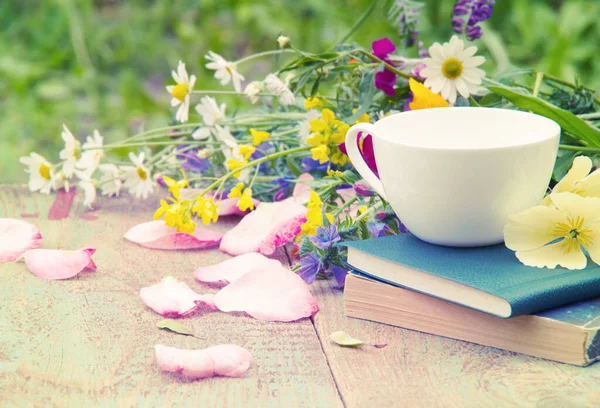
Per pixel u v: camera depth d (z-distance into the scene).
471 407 0.73
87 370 0.76
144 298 0.84
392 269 0.81
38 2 2.67
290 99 0.96
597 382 0.74
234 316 0.83
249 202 0.94
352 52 0.98
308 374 0.76
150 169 1.04
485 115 0.86
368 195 0.90
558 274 0.79
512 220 0.81
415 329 0.81
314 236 0.86
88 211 1.03
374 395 0.74
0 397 0.74
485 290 0.76
